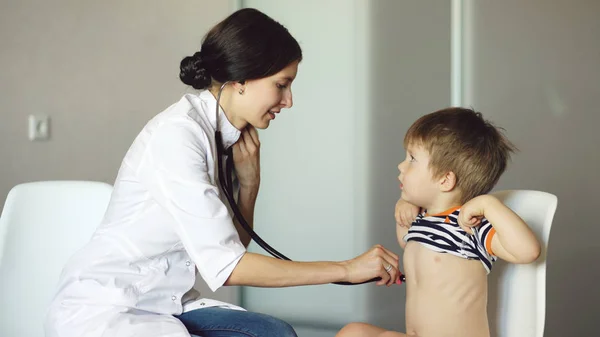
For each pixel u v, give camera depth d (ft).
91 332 4.92
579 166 9.27
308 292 10.11
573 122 9.23
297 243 10.12
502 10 9.16
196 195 4.80
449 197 5.26
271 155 10.21
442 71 9.25
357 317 9.84
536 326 5.20
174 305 5.30
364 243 9.68
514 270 5.38
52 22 9.28
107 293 5.04
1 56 8.83
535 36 9.16
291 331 5.24
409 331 5.34
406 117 9.41
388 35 9.46
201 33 10.30
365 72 9.59
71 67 9.46
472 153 5.11
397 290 9.61
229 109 5.31
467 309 5.06
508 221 4.71
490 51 9.17
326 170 9.88
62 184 5.99
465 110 5.32
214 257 4.80
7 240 5.82
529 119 9.22
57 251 5.90
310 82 9.91
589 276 9.37
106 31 9.75
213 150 5.21
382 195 9.57
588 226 9.31
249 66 5.00
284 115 10.10
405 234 5.65
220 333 5.27
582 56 9.16
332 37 9.75
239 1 10.18
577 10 9.12
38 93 9.18
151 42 10.12
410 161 5.36
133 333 4.80
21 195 5.91
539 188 9.28
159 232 5.08
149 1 10.08
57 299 5.18
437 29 9.27
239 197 5.96
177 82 10.34
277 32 5.06
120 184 5.16
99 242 5.19
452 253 5.09
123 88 9.93
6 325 5.80
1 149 8.86
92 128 9.70
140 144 5.11
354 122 9.68
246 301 10.48
